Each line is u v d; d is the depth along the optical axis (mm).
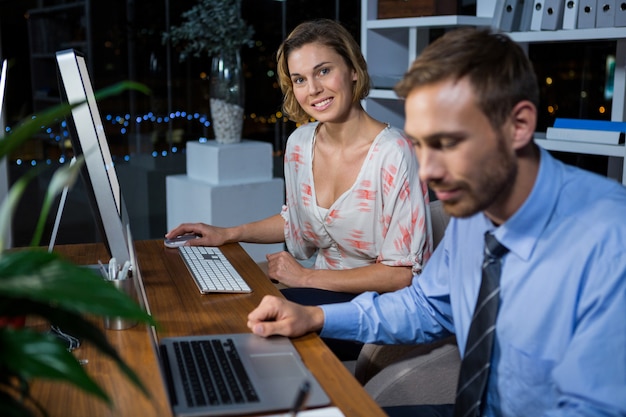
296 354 1300
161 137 7008
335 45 1979
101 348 733
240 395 1123
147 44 6750
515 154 1064
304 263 3938
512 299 1163
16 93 5828
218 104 4137
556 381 1062
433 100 1003
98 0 6387
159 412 1049
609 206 1095
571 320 1099
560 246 1112
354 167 2037
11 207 718
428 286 1470
